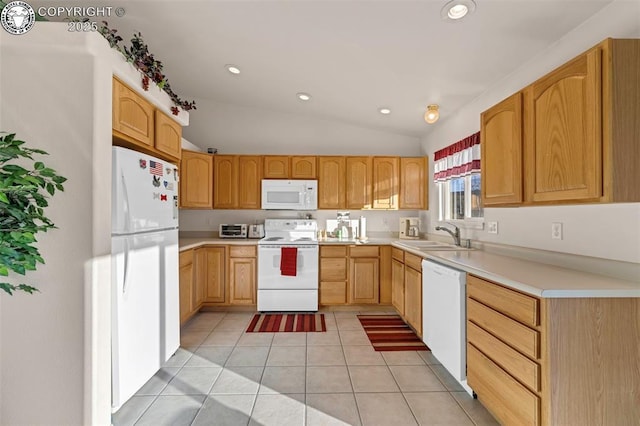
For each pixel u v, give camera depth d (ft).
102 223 5.18
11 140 3.84
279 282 12.25
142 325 6.51
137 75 6.15
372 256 12.45
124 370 5.92
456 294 6.73
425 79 8.87
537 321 4.46
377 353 8.66
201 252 12.03
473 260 7.18
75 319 4.97
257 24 7.52
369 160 13.47
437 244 11.09
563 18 5.79
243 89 12.37
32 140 4.95
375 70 8.84
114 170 5.79
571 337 4.36
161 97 7.14
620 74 4.24
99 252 5.11
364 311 12.58
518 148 6.01
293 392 6.75
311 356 8.46
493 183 6.91
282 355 8.52
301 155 13.41
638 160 4.28
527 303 4.64
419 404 6.33
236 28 7.84
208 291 12.35
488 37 6.63
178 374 7.47
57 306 4.95
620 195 4.26
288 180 13.17
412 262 9.82
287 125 14.62
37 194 4.01
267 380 7.22
